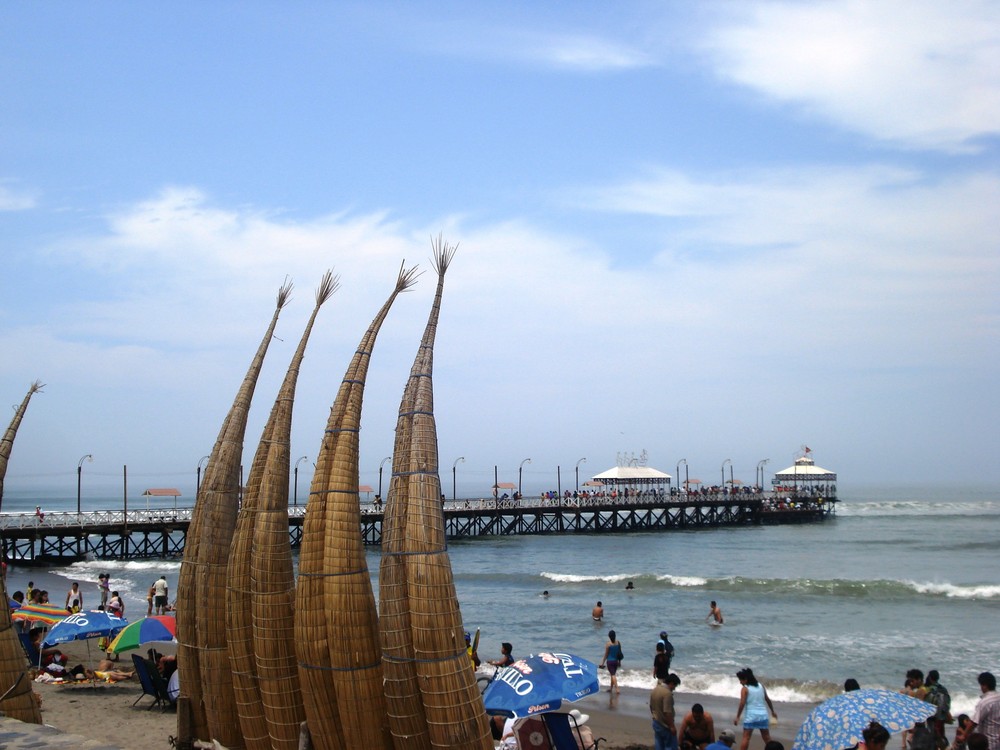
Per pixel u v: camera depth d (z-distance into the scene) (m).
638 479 100.06
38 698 13.86
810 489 124.75
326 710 10.73
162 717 17.38
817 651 29.38
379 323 11.83
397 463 10.79
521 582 50.69
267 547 11.48
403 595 10.33
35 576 52.12
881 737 9.70
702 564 62.81
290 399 12.20
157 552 63.38
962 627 34.25
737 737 19.25
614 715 21.27
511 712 13.41
